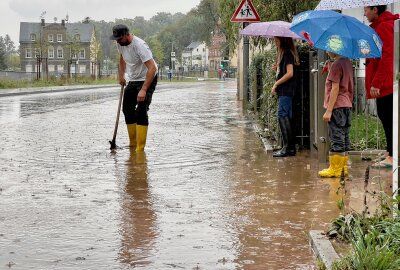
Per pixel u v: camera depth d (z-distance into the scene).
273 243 5.79
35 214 6.88
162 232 6.16
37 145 12.66
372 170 9.32
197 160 10.57
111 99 33.09
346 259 4.84
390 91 9.00
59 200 7.56
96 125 17.09
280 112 10.71
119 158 10.88
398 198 5.54
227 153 11.35
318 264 5.12
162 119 19.03
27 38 136.25
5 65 135.75
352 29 8.53
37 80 61.19
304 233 6.09
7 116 20.47
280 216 6.74
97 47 111.06
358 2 9.38
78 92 43.72
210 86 59.22
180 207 7.18
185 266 5.18
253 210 7.01
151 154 11.30
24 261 5.31
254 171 9.44
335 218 6.26
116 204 7.35
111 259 5.36
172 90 47.19
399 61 5.83
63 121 18.50
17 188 8.28
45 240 5.91
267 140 12.54
